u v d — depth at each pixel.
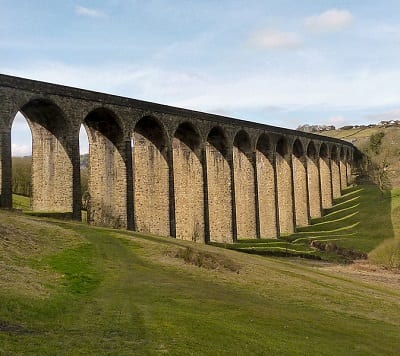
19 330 12.94
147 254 28.86
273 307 20.84
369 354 15.31
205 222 48.03
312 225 68.50
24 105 33.19
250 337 14.87
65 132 35.97
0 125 31.52
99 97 38.09
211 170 53.38
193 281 23.89
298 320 18.80
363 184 98.12
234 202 51.97
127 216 39.47
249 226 55.94
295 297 24.05
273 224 58.94
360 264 47.16
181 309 17.53
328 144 82.00
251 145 56.09
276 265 34.91
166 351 12.34
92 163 41.53
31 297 16.16
